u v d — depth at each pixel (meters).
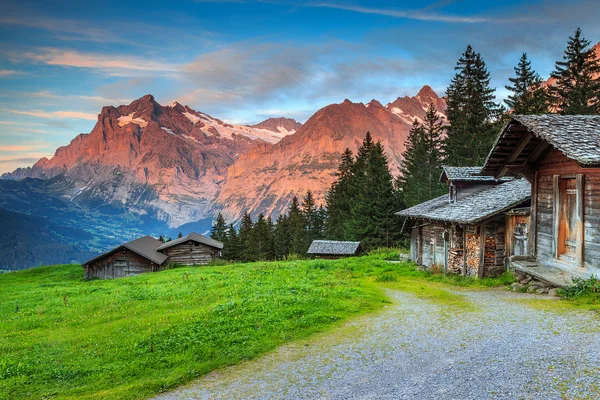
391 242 66.81
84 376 9.98
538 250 17.70
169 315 15.53
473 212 22.41
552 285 15.88
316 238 101.56
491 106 67.62
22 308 21.73
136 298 21.31
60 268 61.31
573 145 13.08
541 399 6.89
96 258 49.44
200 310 15.56
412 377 8.40
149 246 55.56
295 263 35.06
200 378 9.38
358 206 71.75
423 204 33.41
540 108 58.28
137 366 10.26
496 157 17.97
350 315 14.19
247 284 21.81
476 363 8.77
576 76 57.88
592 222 14.30
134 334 13.30
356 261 33.88
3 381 9.79
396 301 16.75
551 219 16.78
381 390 7.92
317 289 18.47
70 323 16.73
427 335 11.29
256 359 10.31
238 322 13.20
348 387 8.21
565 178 15.98
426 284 21.80
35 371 10.52
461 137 64.25
